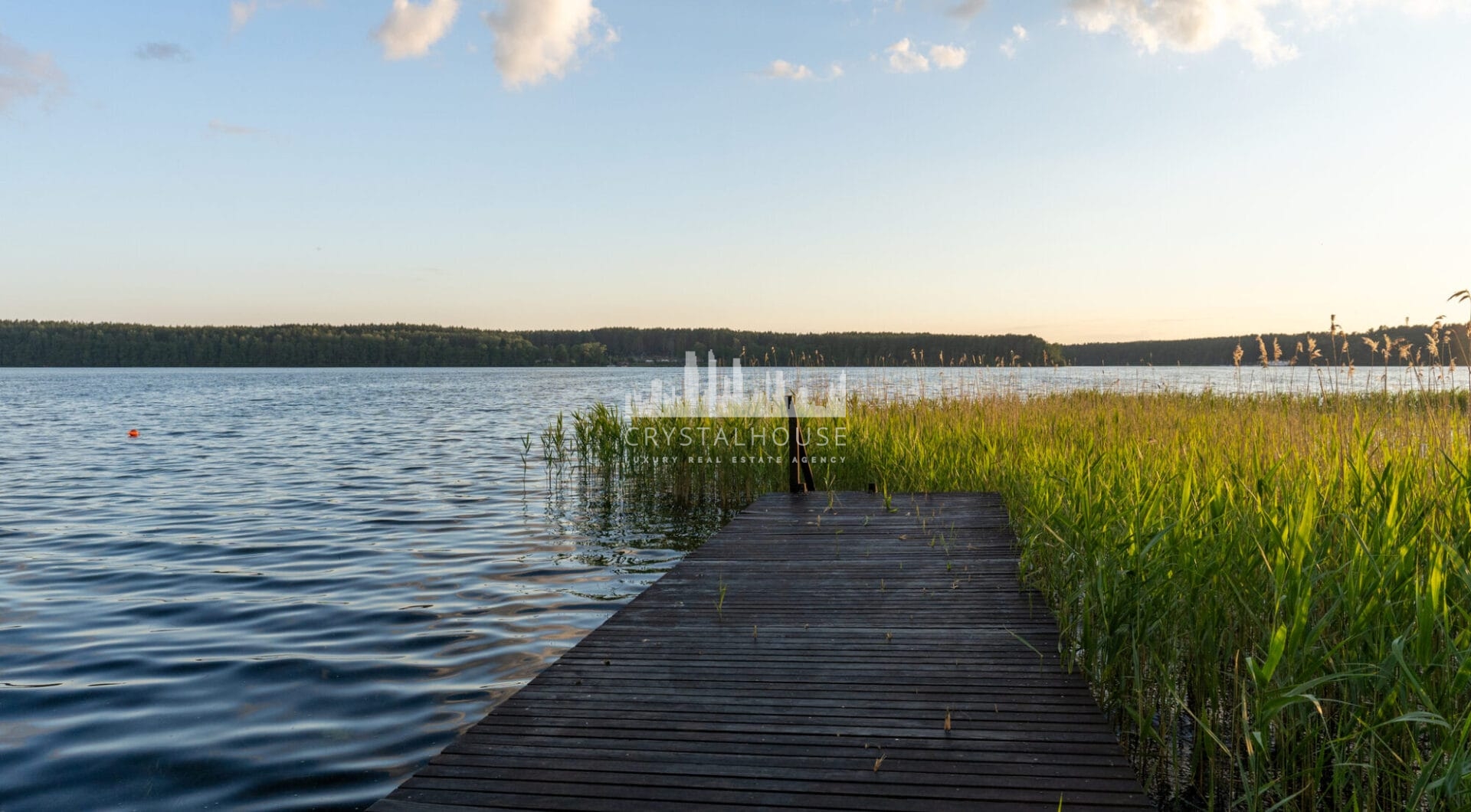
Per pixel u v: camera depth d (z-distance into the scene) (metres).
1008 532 8.04
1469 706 2.73
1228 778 3.50
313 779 3.96
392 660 5.67
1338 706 3.73
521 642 6.11
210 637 6.20
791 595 5.95
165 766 4.09
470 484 14.95
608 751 3.40
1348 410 7.74
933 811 2.92
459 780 3.15
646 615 5.47
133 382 78.94
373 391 61.34
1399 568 3.54
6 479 15.64
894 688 4.11
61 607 7.02
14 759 4.16
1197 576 4.17
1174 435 8.50
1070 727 3.63
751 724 3.67
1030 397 16.73
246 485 14.85
